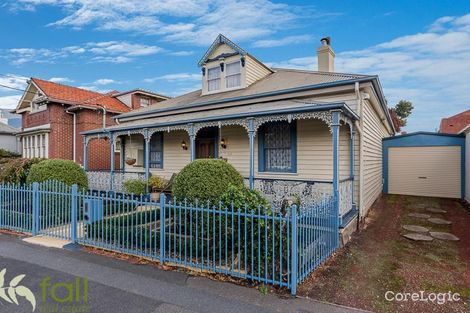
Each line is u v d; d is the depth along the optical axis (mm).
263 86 11086
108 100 18734
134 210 5383
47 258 5117
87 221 5875
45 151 16688
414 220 8555
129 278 4258
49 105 16375
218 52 12531
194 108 11828
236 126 10664
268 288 3932
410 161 13602
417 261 5234
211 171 5387
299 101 9086
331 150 8742
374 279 4414
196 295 3732
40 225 6637
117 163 17938
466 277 4551
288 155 9477
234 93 11320
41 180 7688
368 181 9562
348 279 4383
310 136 9055
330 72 11039
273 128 9734
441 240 6547
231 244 4418
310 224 4445
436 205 10938
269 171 9750
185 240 4715
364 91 8734
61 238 6309
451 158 12844
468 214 9320
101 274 4406
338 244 5879
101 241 5672
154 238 5090
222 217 4520
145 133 10805
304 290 3947
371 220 8633
